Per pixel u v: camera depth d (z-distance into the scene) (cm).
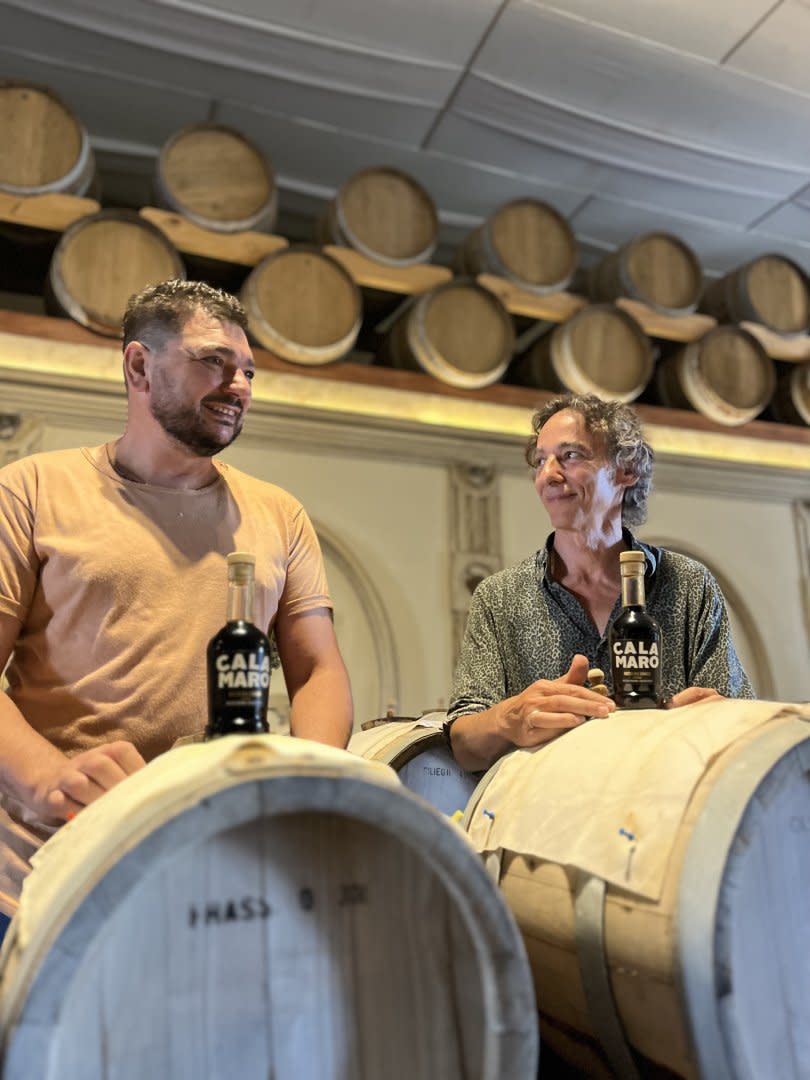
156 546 163
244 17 450
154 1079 88
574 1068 141
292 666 180
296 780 90
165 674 157
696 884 109
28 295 540
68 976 84
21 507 160
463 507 546
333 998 95
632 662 157
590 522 202
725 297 658
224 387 162
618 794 127
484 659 207
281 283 514
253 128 542
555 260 593
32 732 134
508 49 477
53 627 158
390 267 551
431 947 98
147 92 509
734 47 476
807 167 580
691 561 207
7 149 466
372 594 512
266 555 175
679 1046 108
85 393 463
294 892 97
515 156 573
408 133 550
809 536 639
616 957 116
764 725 124
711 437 625
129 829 88
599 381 575
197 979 92
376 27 460
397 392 548
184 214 499
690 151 563
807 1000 115
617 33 467
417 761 200
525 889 136
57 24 456
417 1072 95
